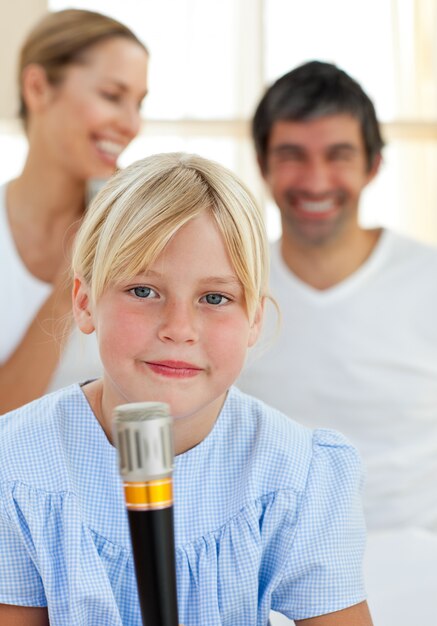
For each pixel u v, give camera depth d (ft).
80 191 6.52
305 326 6.59
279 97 6.53
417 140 11.20
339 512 3.60
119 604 3.43
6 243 6.44
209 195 3.20
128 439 2.16
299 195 6.56
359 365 6.56
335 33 10.85
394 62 11.03
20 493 3.44
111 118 6.40
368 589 4.45
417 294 6.67
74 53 6.34
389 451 6.52
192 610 3.46
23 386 6.07
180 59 10.44
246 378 6.63
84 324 3.43
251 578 3.46
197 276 3.12
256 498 3.52
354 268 6.72
